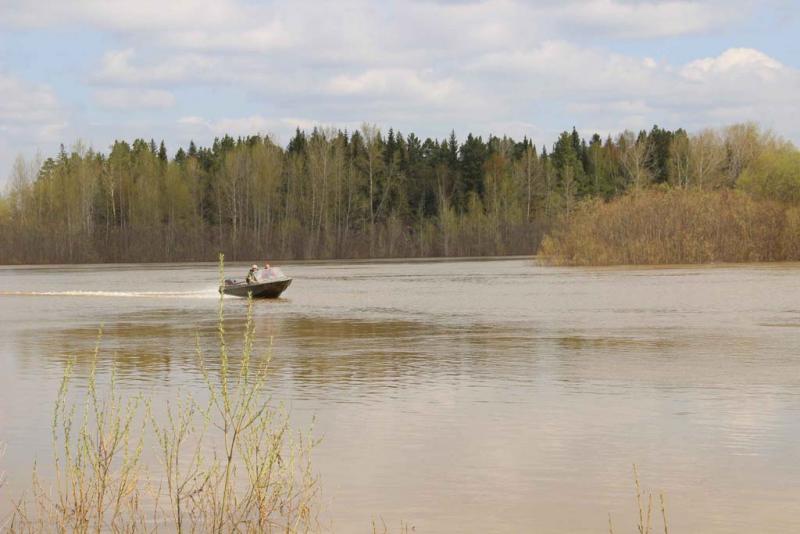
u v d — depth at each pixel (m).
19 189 143.12
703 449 15.01
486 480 13.40
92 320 40.53
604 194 161.38
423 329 34.22
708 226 80.06
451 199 160.38
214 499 11.70
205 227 143.38
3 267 117.06
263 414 17.75
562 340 29.97
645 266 78.81
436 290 57.28
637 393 19.98
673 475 13.54
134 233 134.38
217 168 161.12
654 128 175.62
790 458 14.39
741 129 140.00
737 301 43.78
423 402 19.17
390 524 11.62
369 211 149.62
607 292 51.25
